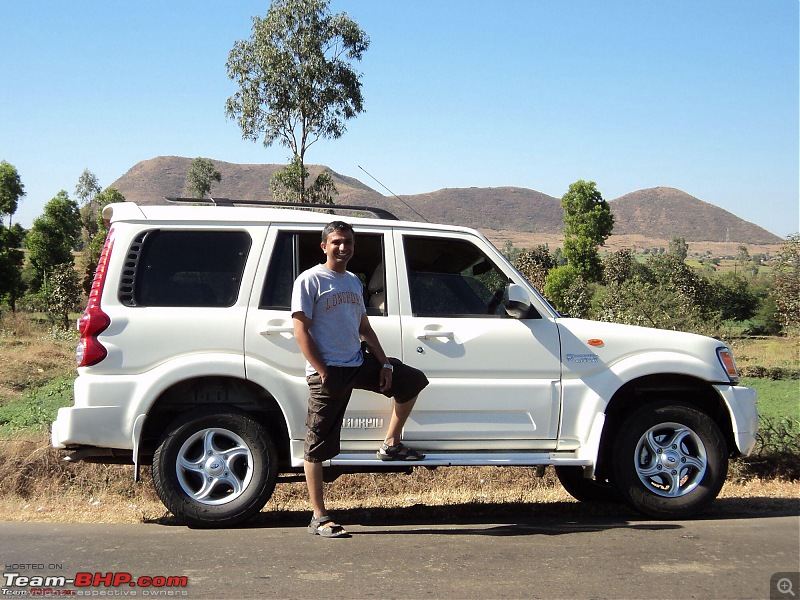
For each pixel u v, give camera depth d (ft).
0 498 23.48
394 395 18.76
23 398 44.88
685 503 20.36
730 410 20.84
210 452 19.16
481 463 19.69
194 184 402.52
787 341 110.11
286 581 14.65
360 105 120.57
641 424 20.35
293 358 19.44
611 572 15.39
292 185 120.37
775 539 18.13
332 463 19.27
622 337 20.85
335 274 18.11
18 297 192.54
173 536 18.17
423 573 15.20
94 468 24.71
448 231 20.80
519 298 19.88
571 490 24.07
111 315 19.10
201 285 19.70
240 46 118.93
